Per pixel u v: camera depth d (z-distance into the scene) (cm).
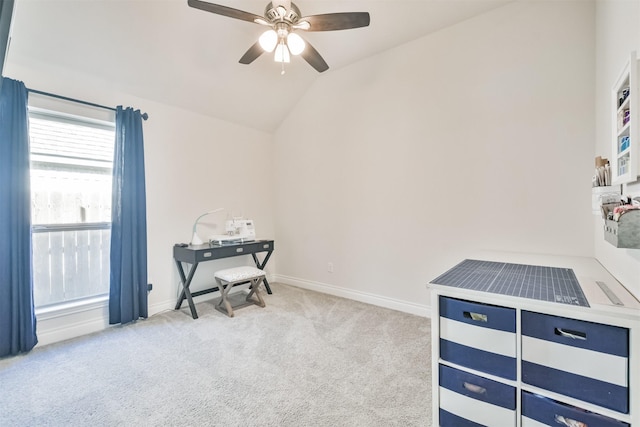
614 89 145
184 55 280
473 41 261
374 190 329
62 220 258
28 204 226
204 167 355
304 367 205
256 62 319
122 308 275
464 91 267
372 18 263
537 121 233
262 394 176
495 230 254
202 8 189
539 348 116
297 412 161
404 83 303
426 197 292
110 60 256
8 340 219
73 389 181
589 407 106
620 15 147
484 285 140
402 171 307
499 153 250
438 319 139
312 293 377
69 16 217
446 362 138
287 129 415
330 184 370
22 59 227
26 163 224
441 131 281
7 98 216
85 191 270
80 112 260
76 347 235
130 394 177
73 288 264
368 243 336
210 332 262
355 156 344
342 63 342
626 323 100
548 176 230
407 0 241
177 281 330
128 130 279
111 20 231
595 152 209
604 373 104
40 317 240
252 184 409
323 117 373
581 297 119
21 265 222
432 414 145
